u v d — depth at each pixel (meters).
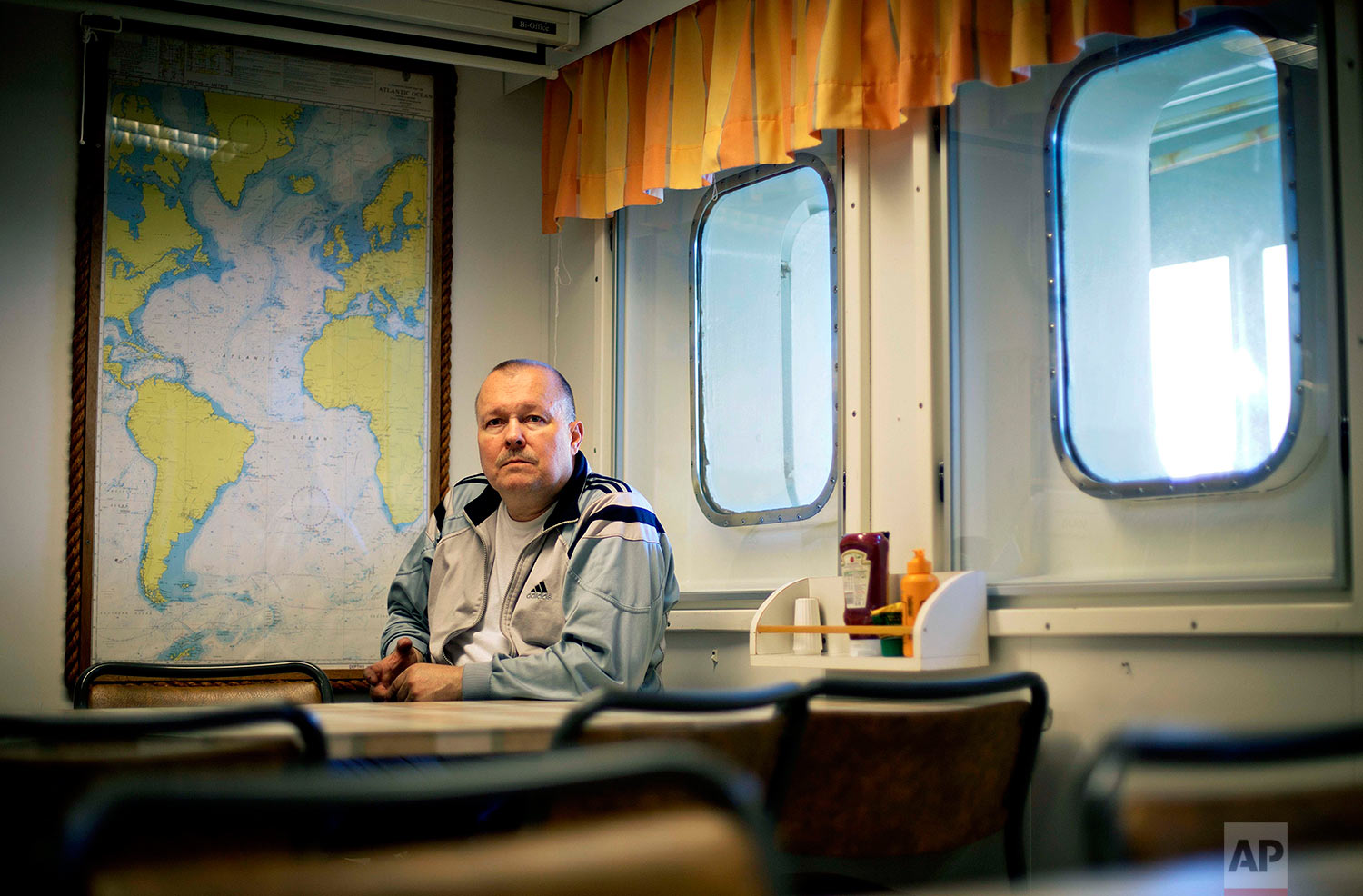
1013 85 2.54
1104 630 2.16
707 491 3.42
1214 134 2.18
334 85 3.65
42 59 3.30
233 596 3.39
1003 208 2.54
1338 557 1.87
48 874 0.61
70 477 3.23
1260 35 2.09
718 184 3.42
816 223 3.14
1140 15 2.18
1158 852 0.83
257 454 3.46
